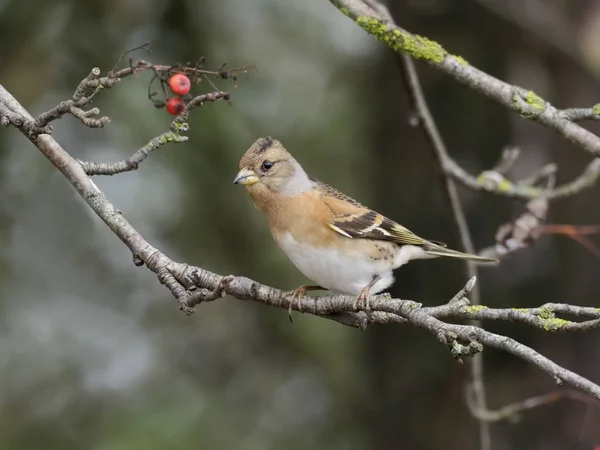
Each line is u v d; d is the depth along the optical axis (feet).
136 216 40.63
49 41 35.22
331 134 44.55
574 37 36.06
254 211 39.88
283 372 43.45
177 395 41.29
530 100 23.94
